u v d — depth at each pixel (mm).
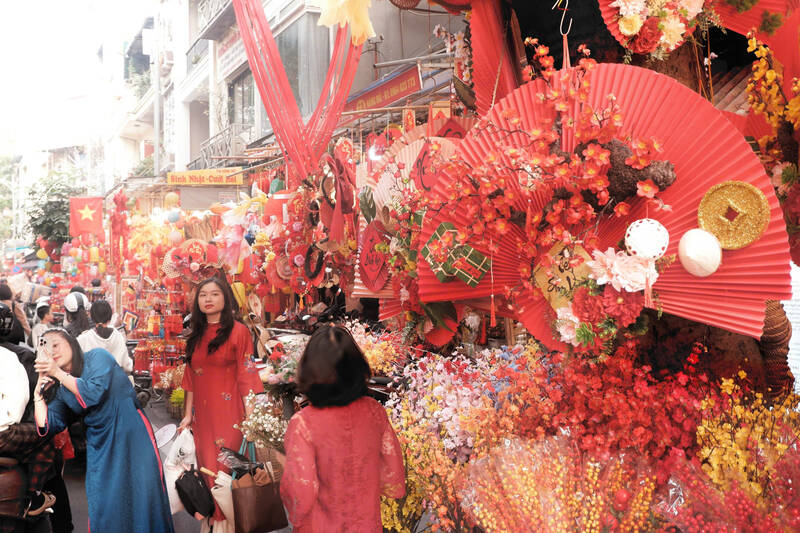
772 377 2262
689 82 2336
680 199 1719
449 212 1998
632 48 1997
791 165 1950
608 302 1743
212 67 19375
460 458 2330
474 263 1972
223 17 17266
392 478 2398
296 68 13305
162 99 26062
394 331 3674
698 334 2271
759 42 2062
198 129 23203
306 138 3459
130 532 3602
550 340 1976
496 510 1785
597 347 1880
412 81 7508
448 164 1970
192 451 4043
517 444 1918
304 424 2328
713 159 1676
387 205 2564
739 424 1807
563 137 1820
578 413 1989
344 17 2783
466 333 4039
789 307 2990
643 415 1904
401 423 2654
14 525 3502
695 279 1669
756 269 1612
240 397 4039
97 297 13695
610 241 1831
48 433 3516
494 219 1902
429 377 2695
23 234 24312
